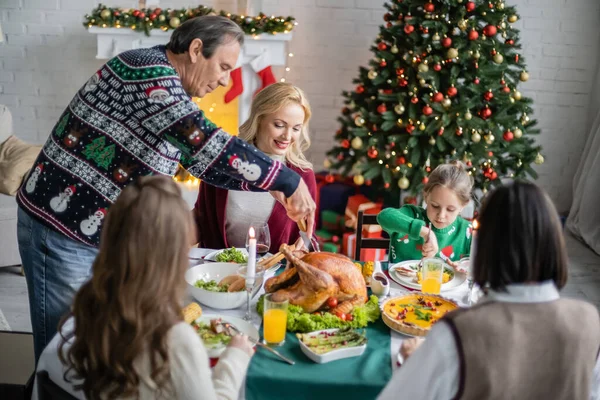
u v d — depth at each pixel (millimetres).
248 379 1369
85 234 1714
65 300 1776
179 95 1645
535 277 1029
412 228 2121
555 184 4992
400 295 1794
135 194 1087
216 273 1908
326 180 4234
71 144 1685
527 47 4707
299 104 2309
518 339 1011
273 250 2406
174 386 1110
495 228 1034
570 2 4613
